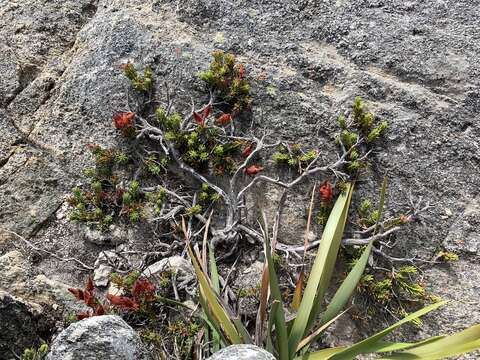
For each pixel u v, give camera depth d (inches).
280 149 46.3
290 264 42.2
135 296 38.8
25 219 43.5
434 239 44.5
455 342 33.8
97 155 45.3
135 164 46.2
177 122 44.8
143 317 40.1
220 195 44.3
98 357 32.8
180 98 47.8
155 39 49.8
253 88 48.0
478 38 52.2
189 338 38.4
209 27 51.3
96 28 51.4
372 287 41.6
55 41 51.8
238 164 45.7
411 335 41.5
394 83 49.2
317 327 38.7
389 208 44.9
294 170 46.1
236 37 50.6
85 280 42.1
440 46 51.4
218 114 47.3
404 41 51.3
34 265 41.9
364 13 52.8
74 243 43.4
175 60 48.9
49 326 39.3
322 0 53.2
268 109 47.6
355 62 50.5
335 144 46.6
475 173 46.9
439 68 50.2
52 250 42.9
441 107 48.6
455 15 53.5
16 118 47.4
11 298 37.1
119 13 51.6
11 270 40.7
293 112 47.5
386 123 46.0
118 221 44.3
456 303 42.4
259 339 35.5
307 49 50.6
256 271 42.7
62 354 32.8
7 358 36.7
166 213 44.2
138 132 45.8
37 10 52.6
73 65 49.7
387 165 46.1
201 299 36.1
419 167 46.3
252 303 40.6
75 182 45.6
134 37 50.0
